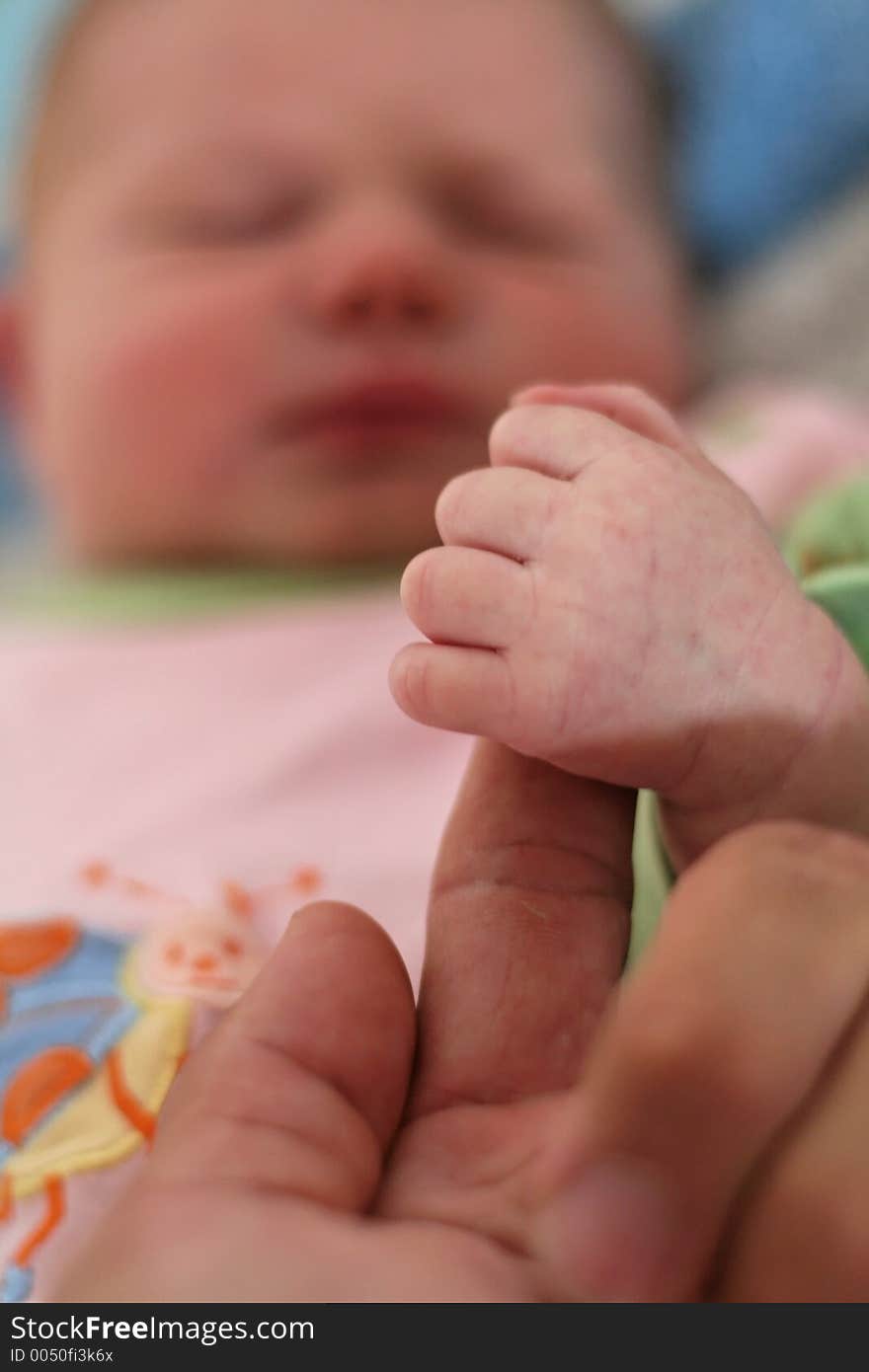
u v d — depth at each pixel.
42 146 0.44
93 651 0.31
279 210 0.36
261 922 0.24
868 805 0.18
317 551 0.34
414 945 0.23
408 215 0.36
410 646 0.18
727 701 0.17
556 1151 0.15
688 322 0.44
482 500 0.18
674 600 0.17
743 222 0.46
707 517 0.18
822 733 0.18
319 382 0.33
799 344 0.42
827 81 0.45
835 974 0.15
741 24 0.47
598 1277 0.15
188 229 0.36
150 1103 0.21
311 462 0.34
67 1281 0.16
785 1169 0.15
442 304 0.35
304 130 0.37
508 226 0.38
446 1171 0.16
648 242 0.42
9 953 0.23
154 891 0.24
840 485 0.23
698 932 0.15
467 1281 0.15
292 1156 0.16
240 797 0.26
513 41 0.40
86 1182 0.20
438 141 0.38
